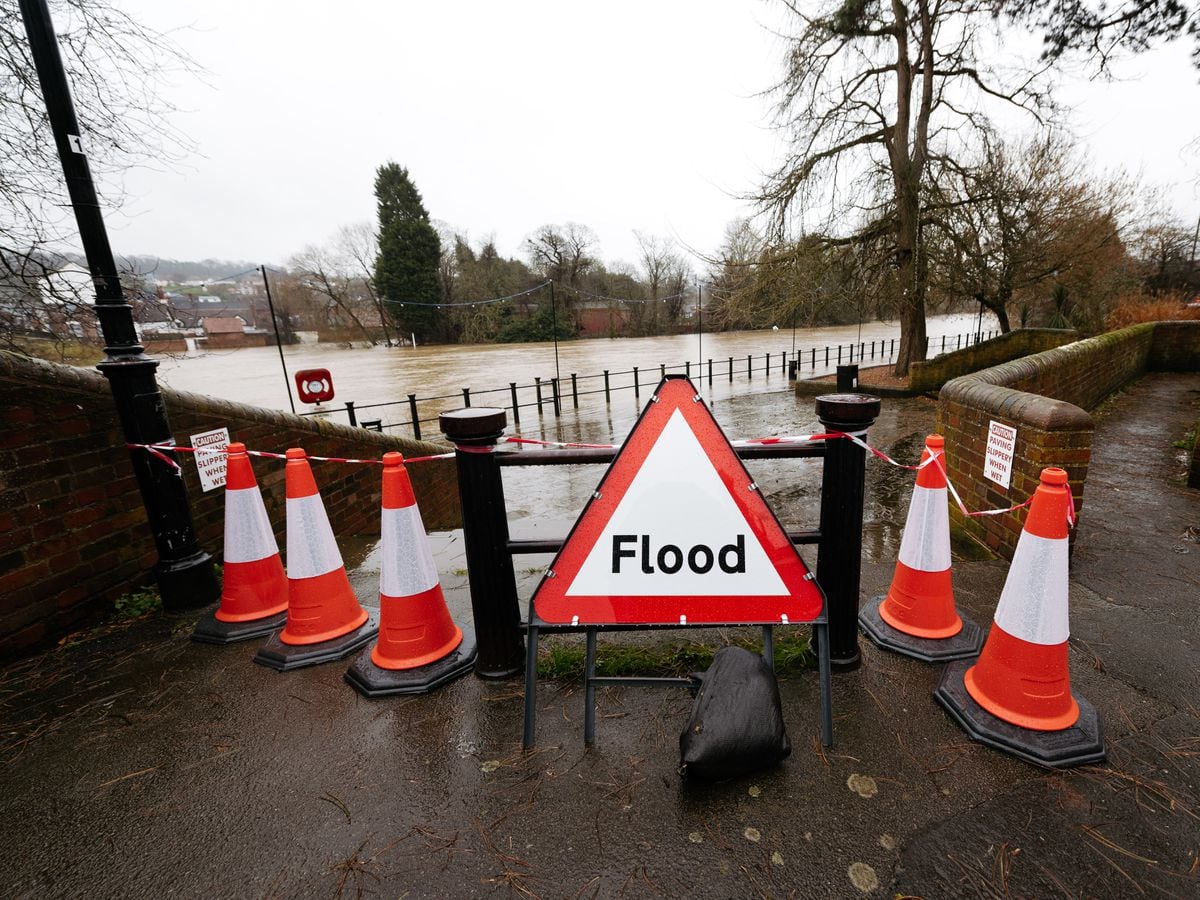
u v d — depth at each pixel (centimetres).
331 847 160
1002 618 192
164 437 293
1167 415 821
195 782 186
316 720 214
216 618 286
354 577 374
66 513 280
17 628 262
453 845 158
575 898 141
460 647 249
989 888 139
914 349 1602
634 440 198
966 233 1517
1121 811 159
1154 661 228
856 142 1529
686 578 196
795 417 1259
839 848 152
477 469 211
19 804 180
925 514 240
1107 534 369
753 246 1659
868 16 1349
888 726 196
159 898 147
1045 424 303
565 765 186
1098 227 1652
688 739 171
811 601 192
